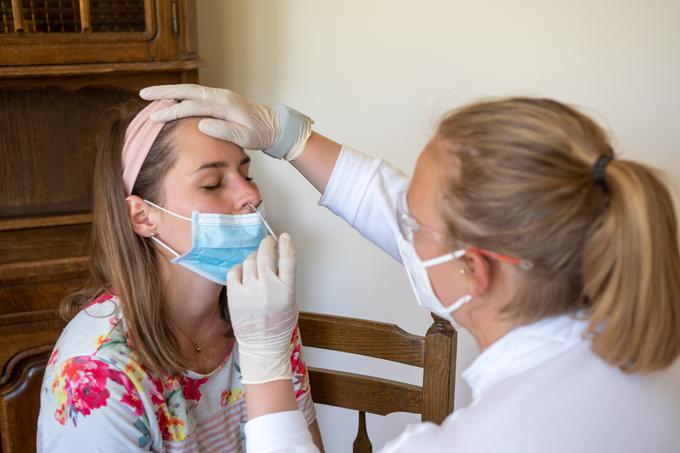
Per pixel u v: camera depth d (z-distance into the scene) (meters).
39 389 1.68
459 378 2.27
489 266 0.86
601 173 0.79
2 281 1.59
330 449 2.38
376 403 1.41
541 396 0.81
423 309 2.24
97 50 1.63
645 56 2.00
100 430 1.06
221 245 1.14
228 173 1.17
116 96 1.89
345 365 2.30
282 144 1.26
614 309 0.78
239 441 1.29
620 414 0.80
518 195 0.79
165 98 1.17
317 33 2.04
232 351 1.25
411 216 0.93
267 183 2.16
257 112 1.24
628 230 0.76
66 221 1.82
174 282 1.17
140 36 1.66
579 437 0.78
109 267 1.15
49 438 1.10
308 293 2.26
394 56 2.04
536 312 0.86
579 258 0.81
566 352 0.84
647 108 2.04
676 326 0.79
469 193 0.83
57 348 1.14
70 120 1.89
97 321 1.14
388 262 2.21
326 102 2.09
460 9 1.99
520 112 0.83
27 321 1.63
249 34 2.04
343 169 1.30
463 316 0.94
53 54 1.60
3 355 1.64
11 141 1.85
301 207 2.18
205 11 2.00
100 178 1.15
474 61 2.03
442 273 0.92
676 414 0.82
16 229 1.79
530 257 0.82
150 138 1.12
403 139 2.10
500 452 0.78
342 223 2.19
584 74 2.03
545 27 2.00
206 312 1.21
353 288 2.24
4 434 1.69
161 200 1.13
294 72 2.07
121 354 1.09
